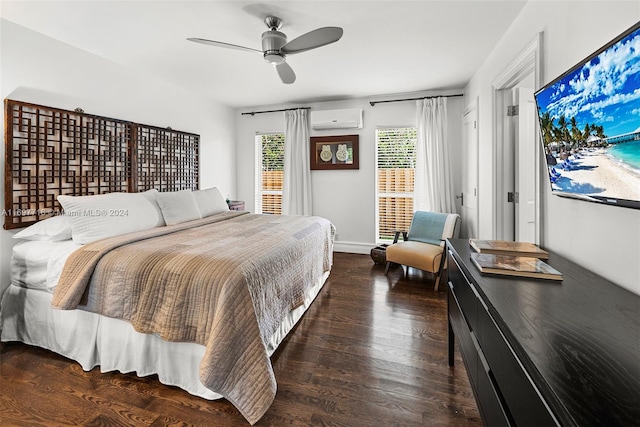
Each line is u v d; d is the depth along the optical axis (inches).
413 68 131.2
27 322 83.6
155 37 101.5
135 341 70.1
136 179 131.3
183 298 63.8
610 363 26.5
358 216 187.3
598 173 45.6
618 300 40.1
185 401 63.5
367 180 183.9
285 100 184.7
